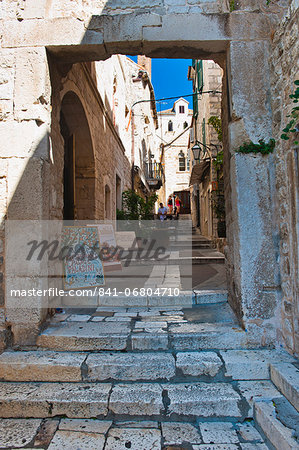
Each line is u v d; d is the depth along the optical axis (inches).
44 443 75.0
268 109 110.1
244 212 106.8
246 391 86.4
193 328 109.4
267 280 104.7
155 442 75.4
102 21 112.8
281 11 112.8
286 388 81.6
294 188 91.7
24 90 111.6
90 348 102.7
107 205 312.3
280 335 103.5
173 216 548.1
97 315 127.5
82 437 77.2
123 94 421.4
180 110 1267.2
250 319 104.3
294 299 93.2
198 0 113.8
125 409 84.2
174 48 116.8
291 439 65.7
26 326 105.0
